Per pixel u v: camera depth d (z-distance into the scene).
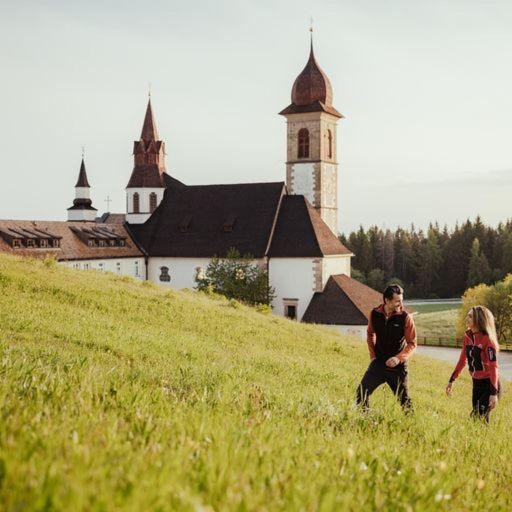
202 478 3.81
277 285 80.69
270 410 8.09
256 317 36.50
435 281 183.62
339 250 82.69
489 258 183.75
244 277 78.50
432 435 8.51
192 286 86.50
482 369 13.09
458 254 182.62
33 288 28.80
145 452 4.21
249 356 20.80
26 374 6.90
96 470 3.44
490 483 6.14
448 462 6.60
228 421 6.09
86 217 106.75
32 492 2.97
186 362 15.83
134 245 88.81
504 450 8.42
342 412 8.95
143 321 27.28
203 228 87.12
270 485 3.94
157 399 7.12
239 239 83.56
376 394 14.70
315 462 4.82
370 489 4.44
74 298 28.53
